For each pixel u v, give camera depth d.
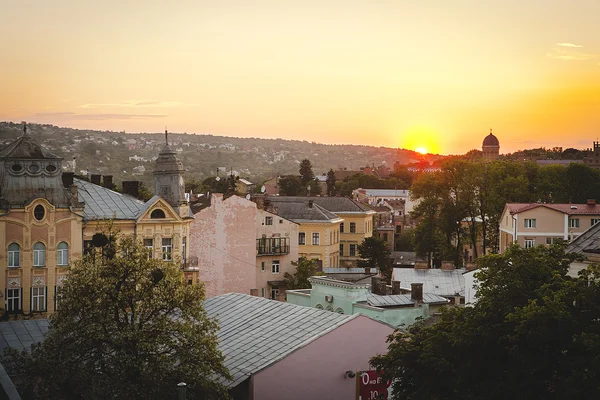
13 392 30.27
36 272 72.69
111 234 50.44
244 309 56.41
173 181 83.62
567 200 151.50
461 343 37.12
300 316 52.47
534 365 34.84
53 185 74.12
